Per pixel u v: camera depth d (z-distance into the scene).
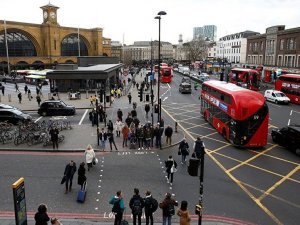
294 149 21.27
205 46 155.00
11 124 26.23
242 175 17.23
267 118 21.73
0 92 51.78
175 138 24.48
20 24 82.44
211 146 22.64
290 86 44.12
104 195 14.51
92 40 102.12
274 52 75.44
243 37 111.81
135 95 48.81
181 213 10.49
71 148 21.23
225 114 24.16
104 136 21.12
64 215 12.64
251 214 12.96
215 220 12.40
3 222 11.73
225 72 76.19
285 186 15.86
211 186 15.69
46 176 16.66
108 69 51.06
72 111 33.06
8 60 76.00
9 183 15.65
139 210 11.04
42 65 88.88
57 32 90.25
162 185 15.70
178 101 43.97
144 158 19.83
